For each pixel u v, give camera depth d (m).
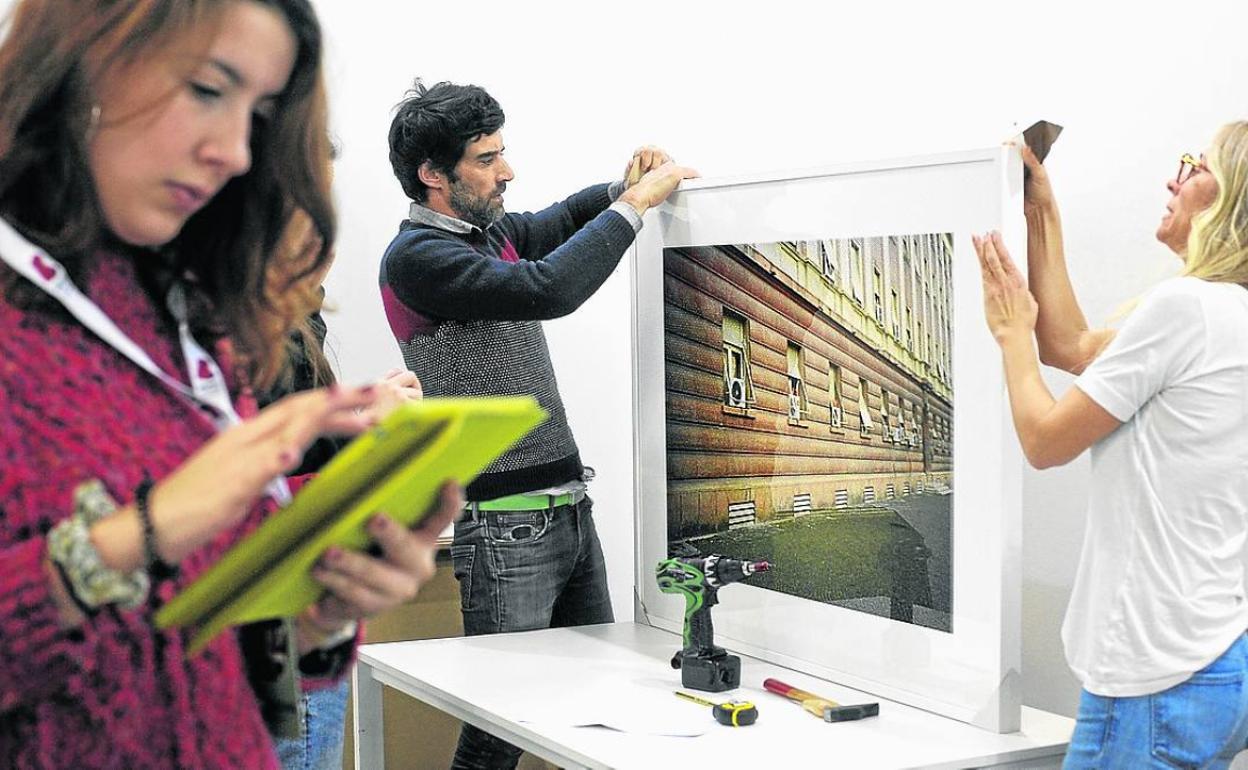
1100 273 2.16
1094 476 1.64
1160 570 1.56
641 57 3.07
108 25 0.80
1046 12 2.21
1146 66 2.06
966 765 1.66
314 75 0.94
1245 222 1.58
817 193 1.99
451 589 2.81
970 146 2.35
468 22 2.90
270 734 1.01
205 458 0.74
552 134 3.01
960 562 1.79
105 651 0.80
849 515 1.96
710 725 1.79
